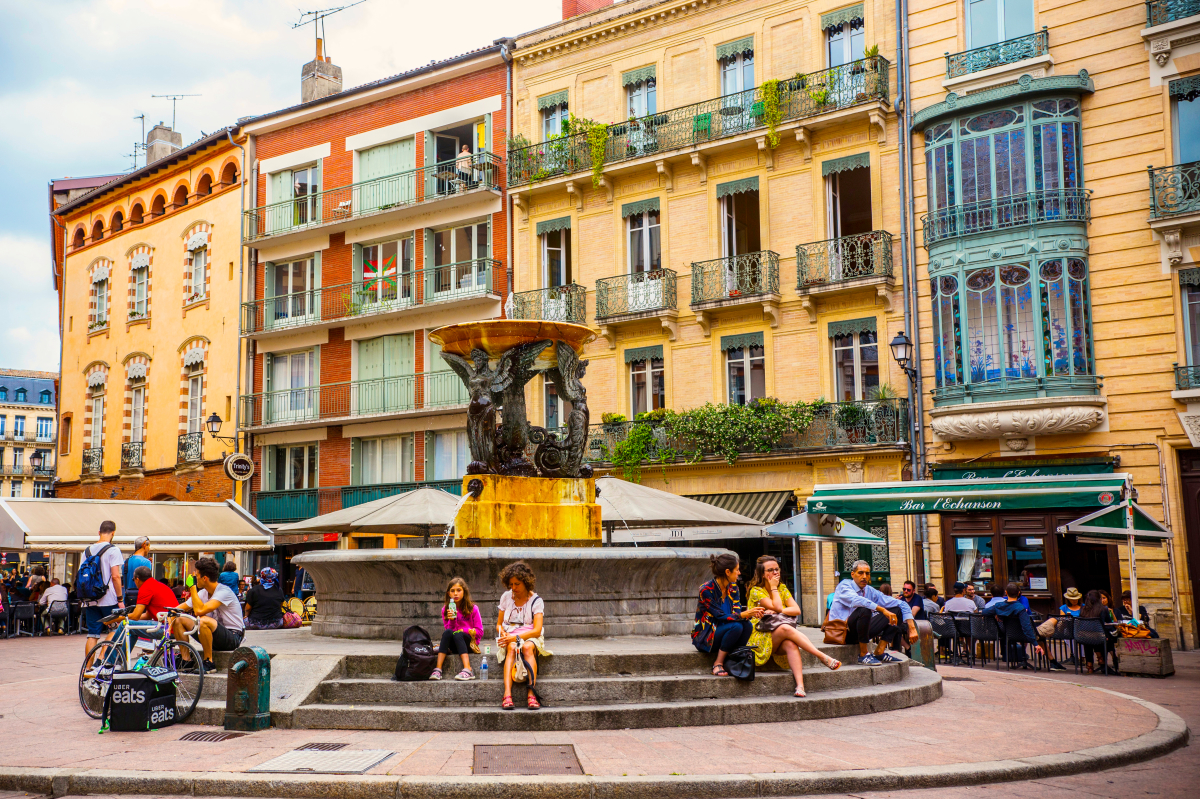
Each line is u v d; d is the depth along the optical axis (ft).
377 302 108.27
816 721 29.22
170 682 29.30
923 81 79.25
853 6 83.61
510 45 101.24
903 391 78.59
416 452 103.50
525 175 99.50
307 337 113.50
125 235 134.72
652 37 93.71
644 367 92.43
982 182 73.97
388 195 108.58
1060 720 30.45
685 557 36.99
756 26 88.22
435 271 105.70
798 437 81.56
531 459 40.70
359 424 107.55
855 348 81.97
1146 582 66.08
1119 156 70.23
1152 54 69.10
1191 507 66.49
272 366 116.98
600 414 93.20
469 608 30.32
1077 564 69.21
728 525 56.54
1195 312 67.26
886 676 34.47
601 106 96.32
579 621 35.47
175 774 22.48
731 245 89.15
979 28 77.10
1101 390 69.77
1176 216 66.80
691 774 22.07
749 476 84.12
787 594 31.94
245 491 114.83
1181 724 30.09
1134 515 53.47
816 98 82.53
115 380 133.59
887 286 79.41
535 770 22.62
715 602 30.86
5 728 29.78
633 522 58.39
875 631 35.91
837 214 84.53
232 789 21.93
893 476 77.10
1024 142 72.38
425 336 104.68
